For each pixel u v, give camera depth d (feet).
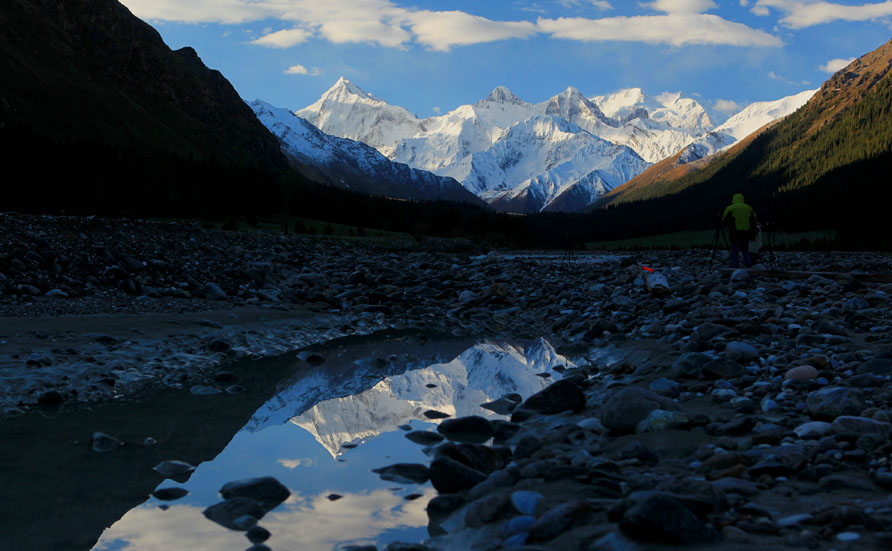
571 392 26.40
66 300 50.70
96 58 544.62
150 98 563.48
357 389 31.63
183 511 16.21
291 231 188.96
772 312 44.19
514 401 29.30
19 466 19.40
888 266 109.81
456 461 18.35
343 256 124.88
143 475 18.92
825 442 16.99
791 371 25.73
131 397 28.58
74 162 154.51
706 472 16.22
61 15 543.80
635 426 21.16
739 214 74.54
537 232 549.95
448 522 15.39
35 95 428.56
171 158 230.27
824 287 59.82
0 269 54.24
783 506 13.46
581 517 13.46
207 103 630.74
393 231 289.12
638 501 12.62
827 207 457.68
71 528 15.06
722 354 31.50
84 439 22.35
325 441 22.93
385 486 18.21
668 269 94.12
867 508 12.72
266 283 72.38
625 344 42.19
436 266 114.83
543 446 20.43
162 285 62.13
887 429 17.46
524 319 59.36
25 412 25.50
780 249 328.90
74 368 31.12
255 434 23.66
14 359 31.30
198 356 36.94
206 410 26.91
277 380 33.22
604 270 93.76
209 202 214.28
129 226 79.97
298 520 15.62
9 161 139.03
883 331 36.14
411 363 38.78
